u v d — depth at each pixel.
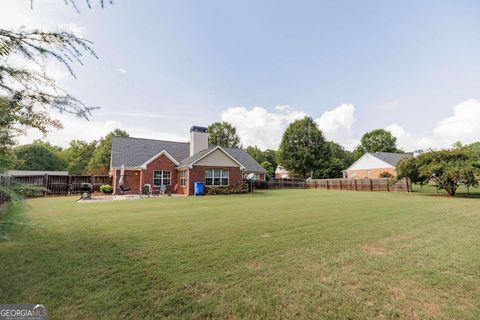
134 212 8.70
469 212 8.63
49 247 4.34
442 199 13.54
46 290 2.75
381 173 33.75
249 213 8.48
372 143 56.25
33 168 33.59
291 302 2.58
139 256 3.92
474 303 2.57
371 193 19.30
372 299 2.65
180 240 4.90
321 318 2.30
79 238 4.99
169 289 2.83
